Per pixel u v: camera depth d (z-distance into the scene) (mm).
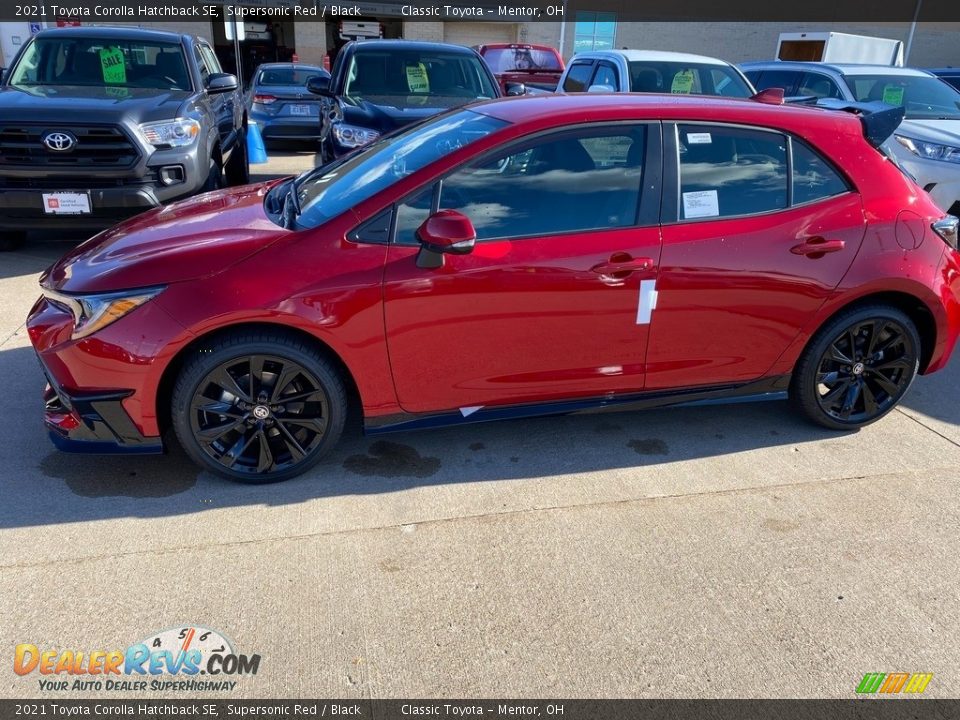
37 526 2824
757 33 22422
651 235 3117
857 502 3191
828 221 3322
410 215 2949
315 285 2838
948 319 3596
